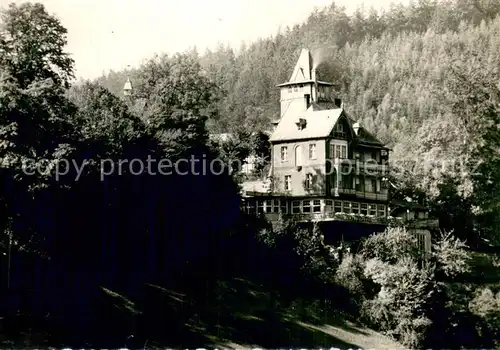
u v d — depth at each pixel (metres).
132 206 85.88
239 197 99.06
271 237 93.50
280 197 102.81
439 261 102.56
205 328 77.50
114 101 88.88
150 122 90.06
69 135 75.19
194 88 103.88
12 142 69.19
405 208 113.94
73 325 71.25
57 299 74.25
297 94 123.31
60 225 79.00
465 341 90.56
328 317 87.06
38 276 74.81
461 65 144.88
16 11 76.75
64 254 79.12
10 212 72.19
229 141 120.44
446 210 121.19
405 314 87.69
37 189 72.12
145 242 86.62
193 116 93.62
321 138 103.12
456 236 120.00
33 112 71.19
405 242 98.69
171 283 83.81
